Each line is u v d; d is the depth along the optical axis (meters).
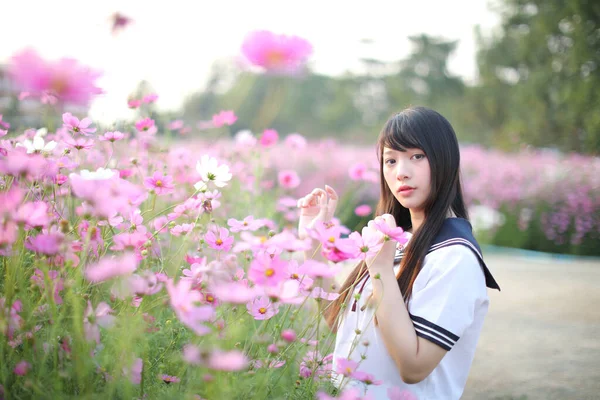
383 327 1.25
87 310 1.04
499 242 6.29
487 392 1.95
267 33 1.19
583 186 6.58
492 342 2.46
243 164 2.92
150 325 1.21
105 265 1.05
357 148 11.88
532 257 5.34
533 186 6.82
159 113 2.72
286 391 1.23
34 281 1.20
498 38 16.00
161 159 2.33
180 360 1.20
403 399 1.18
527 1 14.74
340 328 1.48
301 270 1.13
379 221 1.22
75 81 0.91
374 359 1.35
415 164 1.42
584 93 10.89
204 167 1.45
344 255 1.11
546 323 2.70
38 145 1.47
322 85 35.41
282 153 7.44
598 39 11.06
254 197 2.73
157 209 2.03
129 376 0.98
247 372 1.17
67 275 1.19
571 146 11.18
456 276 1.28
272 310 1.26
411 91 33.38
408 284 1.34
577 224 5.81
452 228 1.39
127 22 1.26
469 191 7.18
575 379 2.00
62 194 1.53
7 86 1.72
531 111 12.34
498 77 16.50
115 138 1.79
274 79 1.31
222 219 2.12
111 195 1.06
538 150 11.32
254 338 1.26
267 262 1.12
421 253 1.36
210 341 1.07
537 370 2.11
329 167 7.40
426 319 1.25
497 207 6.67
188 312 0.99
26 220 1.09
